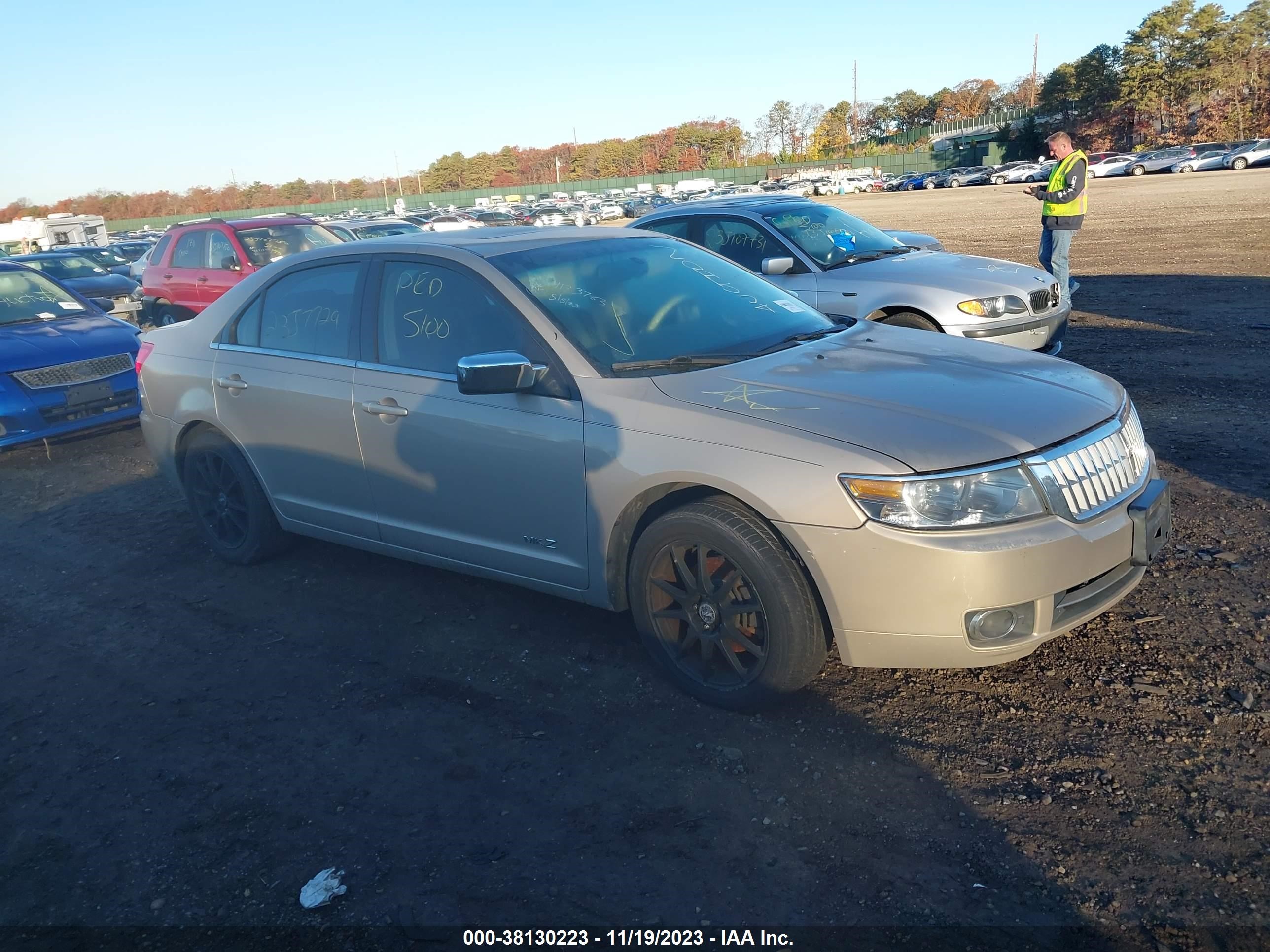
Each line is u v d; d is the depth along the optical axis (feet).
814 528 10.08
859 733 10.84
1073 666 11.84
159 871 9.52
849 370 11.96
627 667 12.65
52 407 25.31
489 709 11.91
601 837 9.48
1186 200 94.38
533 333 12.51
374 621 14.55
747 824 9.50
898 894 8.46
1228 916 7.93
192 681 13.23
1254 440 19.65
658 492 11.40
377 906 8.77
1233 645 11.95
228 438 16.39
